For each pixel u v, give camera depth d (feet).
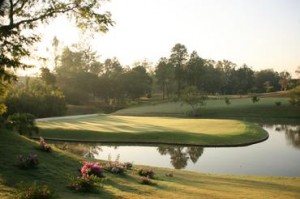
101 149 155.94
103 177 59.72
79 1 50.21
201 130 197.16
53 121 232.73
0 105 70.95
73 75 466.29
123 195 50.06
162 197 51.62
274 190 71.72
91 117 286.25
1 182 47.85
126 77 518.37
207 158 138.62
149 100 535.19
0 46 47.85
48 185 50.42
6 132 71.15
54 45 495.41
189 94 390.01
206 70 594.24
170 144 170.09
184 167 122.93
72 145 164.25
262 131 212.64
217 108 395.75
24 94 283.18
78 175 59.16
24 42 48.98
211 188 67.41
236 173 113.70
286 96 459.73
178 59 535.60
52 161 62.59
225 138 175.63
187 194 56.54
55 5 49.93
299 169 119.34
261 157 140.77
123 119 266.77
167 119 269.64
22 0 49.11
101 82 468.34
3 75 52.29
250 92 651.25
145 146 164.96
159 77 559.79
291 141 185.88
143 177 68.69
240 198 57.26
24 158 57.26
